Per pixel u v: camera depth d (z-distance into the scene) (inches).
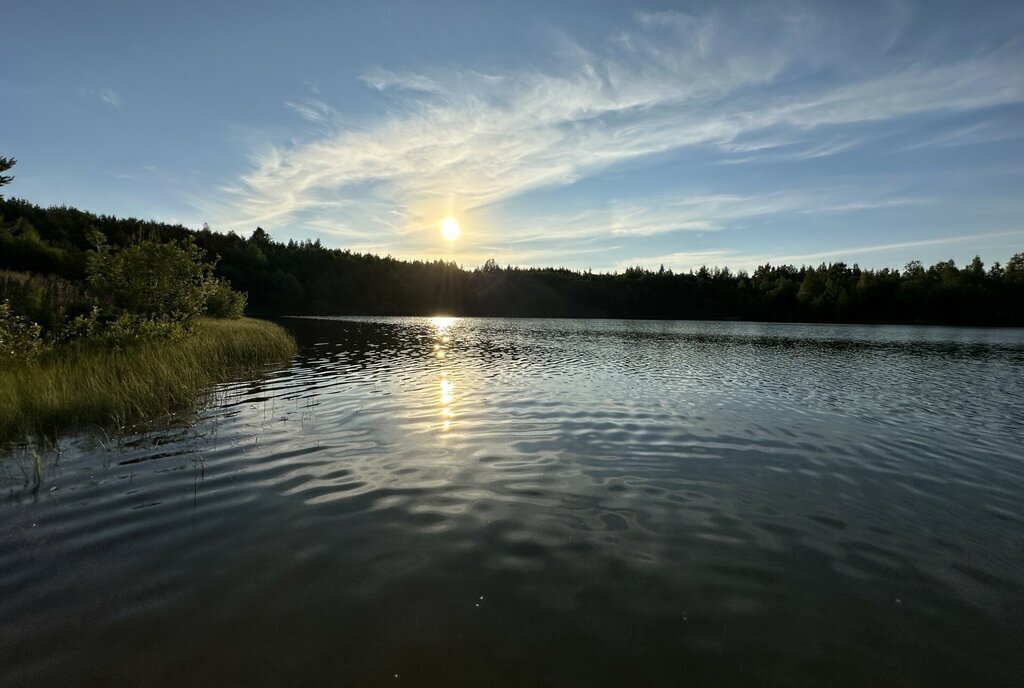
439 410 533.3
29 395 453.4
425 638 169.8
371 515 264.8
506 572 212.1
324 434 426.9
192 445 386.3
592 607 189.6
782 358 1184.2
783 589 206.1
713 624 181.9
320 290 4414.4
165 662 156.4
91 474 319.6
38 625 172.7
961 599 202.7
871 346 1611.7
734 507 289.9
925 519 279.4
